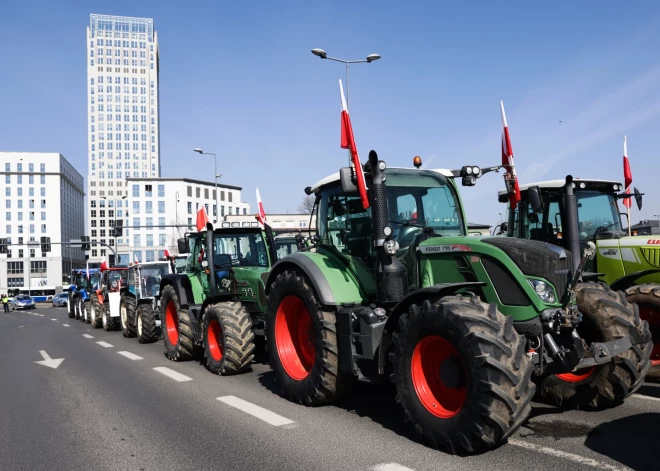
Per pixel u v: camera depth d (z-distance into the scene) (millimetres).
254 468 4117
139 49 152250
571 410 5320
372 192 5035
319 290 5395
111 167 149875
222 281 9109
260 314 8531
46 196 116812
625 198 8625
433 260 4973
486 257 4605
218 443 4758
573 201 6387
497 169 5793
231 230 9391
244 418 5484
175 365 9164
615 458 3973
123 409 6168
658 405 5418
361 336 5020
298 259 5887
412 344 4395
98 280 20562
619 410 5258
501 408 3826
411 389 4402
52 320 26812
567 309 4402
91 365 9703
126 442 4945
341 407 5723
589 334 5188
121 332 16438
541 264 4402
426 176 5719
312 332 5957
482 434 3867
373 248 5418
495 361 3838
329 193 6086
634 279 7117
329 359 5375
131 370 8891
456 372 4168
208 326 8328
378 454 4234
